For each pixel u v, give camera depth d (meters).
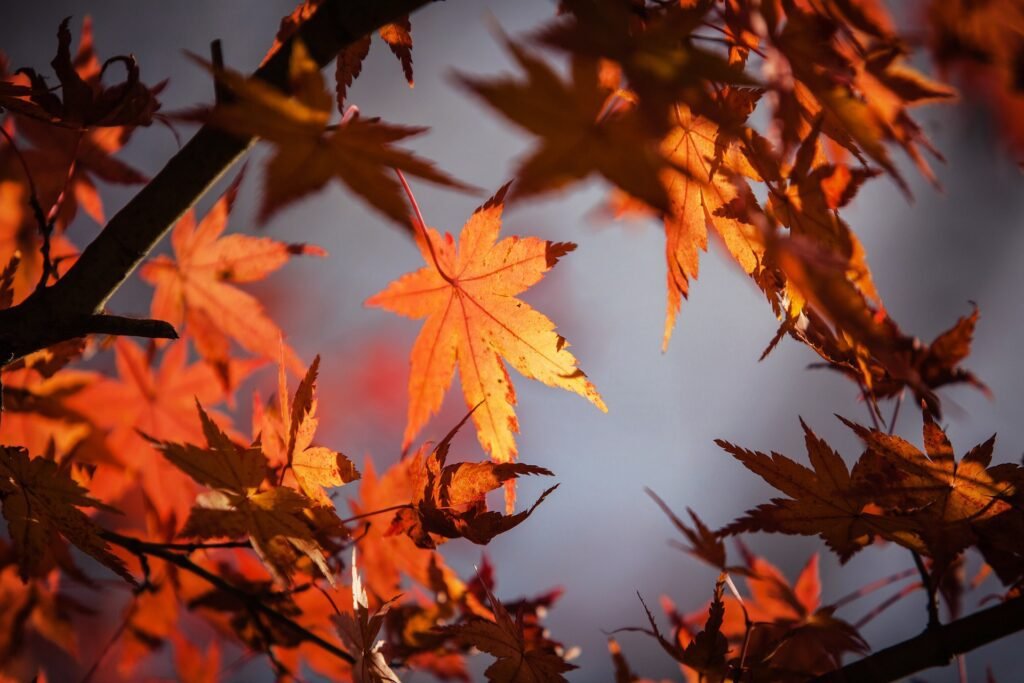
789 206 0.78
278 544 0.77
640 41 0.72
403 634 0.84
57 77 0.78
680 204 0.79
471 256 0.83
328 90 0.72
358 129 0.72
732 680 0.79
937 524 0.78
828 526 0.79
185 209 0.77
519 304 0.82
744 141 0.78
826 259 0.72
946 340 0.81
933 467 0.78
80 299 0.76
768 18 0.76
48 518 0.76
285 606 0.84
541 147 0.70
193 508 0.77
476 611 0.84
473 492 0.79
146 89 0.79
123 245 0.76
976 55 0.79
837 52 0.77
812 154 0.77
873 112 0.78
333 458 0.79
